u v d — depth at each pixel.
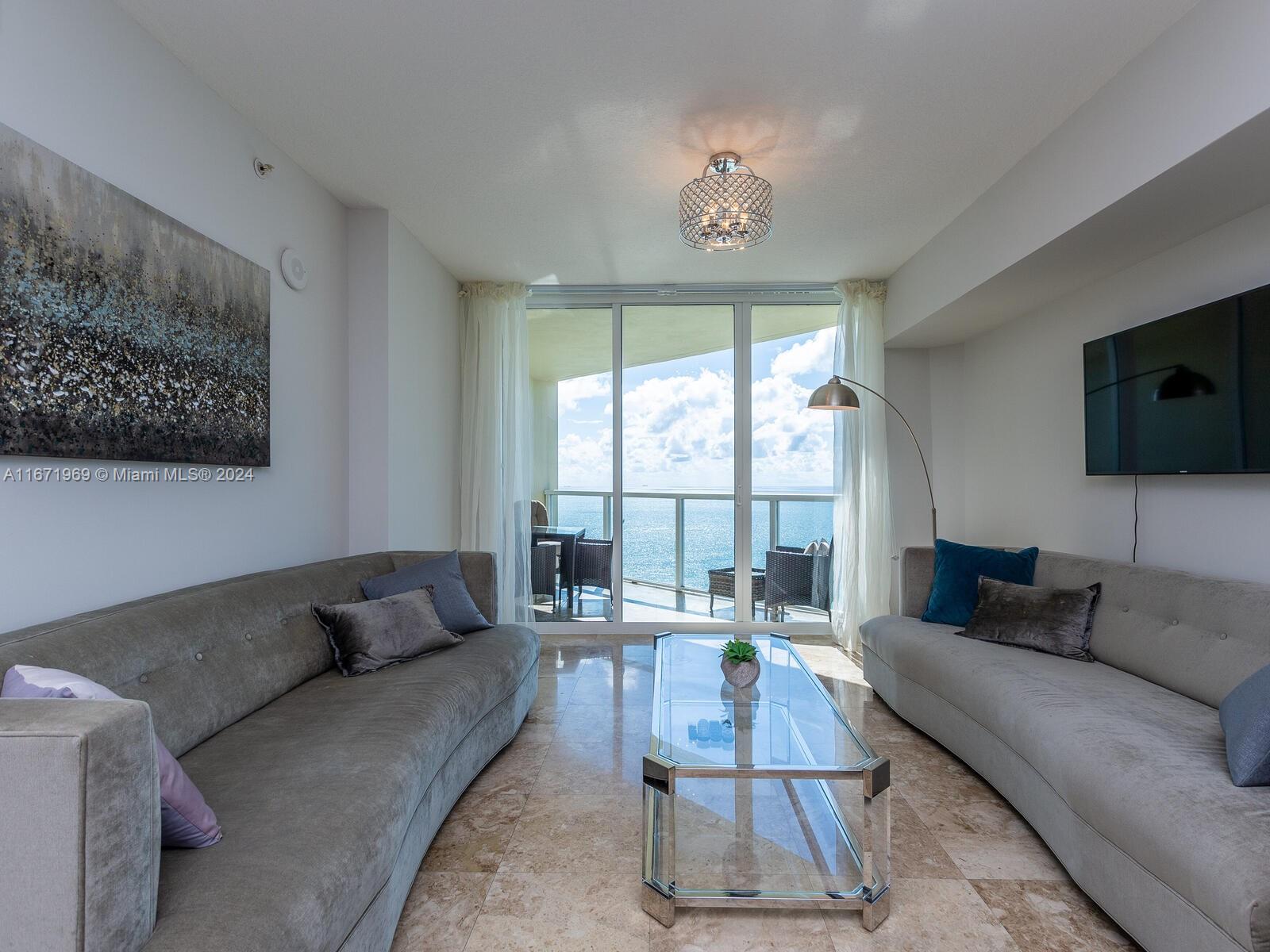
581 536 4.70
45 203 1.56
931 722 2.66
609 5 1.85
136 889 0.95
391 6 1.86
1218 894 1.21
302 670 2.19
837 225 3.45
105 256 1.74
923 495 4.47
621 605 4.66
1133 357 2.65
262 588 2.20
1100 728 1.78
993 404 4.04
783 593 4.60
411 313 3.58
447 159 2.76
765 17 1.90
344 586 2.64
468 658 2.47
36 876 0.86
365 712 1.90
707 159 2.75
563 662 3.91
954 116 2.41
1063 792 1.74
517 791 2.27
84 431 1.67
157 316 1.93
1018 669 2.32
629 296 4.64
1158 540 2.71
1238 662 1.92
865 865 1.58
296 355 2.80
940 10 1.87
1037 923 1.60
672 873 1.60
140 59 1.94
